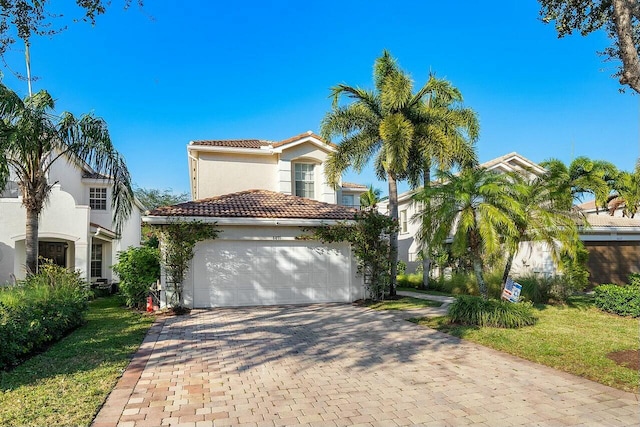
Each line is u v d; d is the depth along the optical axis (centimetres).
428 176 1975
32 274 1218
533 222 1194
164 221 1398
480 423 497
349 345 896
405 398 577
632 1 718
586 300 1566
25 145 1131
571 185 1605
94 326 1124
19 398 562
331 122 1828
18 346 724
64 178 2073
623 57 717
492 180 1134
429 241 1213
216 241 1487
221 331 1051
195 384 636
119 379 658
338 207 1775
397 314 1306
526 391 605
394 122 1691
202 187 2067
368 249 1590
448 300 1644
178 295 1404
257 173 2145
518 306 1132
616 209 2797
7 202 1802
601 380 649
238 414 522
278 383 643
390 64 1845
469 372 699
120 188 1392
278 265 1539
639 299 1207
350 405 552
